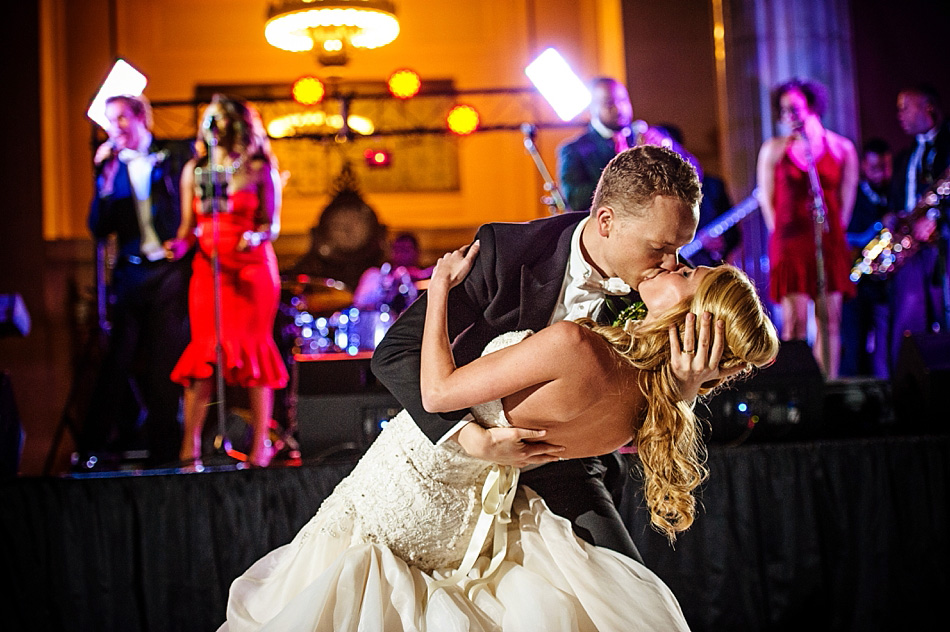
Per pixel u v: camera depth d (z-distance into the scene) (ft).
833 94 19.04
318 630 5.91
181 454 14.90
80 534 10.64
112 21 24.17
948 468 10.89
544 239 6.72
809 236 15.90
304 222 24.77
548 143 25.22
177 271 16.46
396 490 6.35
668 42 21.94
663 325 5.77
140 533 10.71
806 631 10.73
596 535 6.58
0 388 12.15
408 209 25.23
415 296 18.60
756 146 19.13
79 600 10.59
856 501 10.81
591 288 6.64
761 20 19.19
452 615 5.86
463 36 25.52
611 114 16.25
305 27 18.56
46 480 10.75
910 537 10.79
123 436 17.44
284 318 18.04
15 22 22.39
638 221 6.05
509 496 6.40
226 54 25.02
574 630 5.82
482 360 5.84
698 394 6.37
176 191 16.65
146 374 16.83
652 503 5.94
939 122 17.38
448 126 18.42
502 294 6.57
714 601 10.57
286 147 24.77
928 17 20.94
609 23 23.48
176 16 25.03
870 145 18.83
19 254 21.80
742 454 10.80
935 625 10.73
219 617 10.61
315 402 11.97
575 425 5.86
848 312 18.49
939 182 16.66
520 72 25.31
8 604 10.46
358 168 25.02
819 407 11.50
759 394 11.46
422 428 6.11
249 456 14.67
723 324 5.57
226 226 14.70
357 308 18.61
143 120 16.60
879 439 10.92
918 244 16.90
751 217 18.65
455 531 6.38
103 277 17.89
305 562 6.55
